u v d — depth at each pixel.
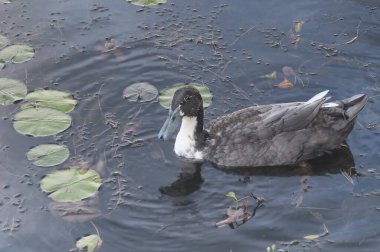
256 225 11.81
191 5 17.45
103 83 15.10
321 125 13.20
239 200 12.38
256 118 13.26
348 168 13.09
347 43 16.17
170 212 12.12
